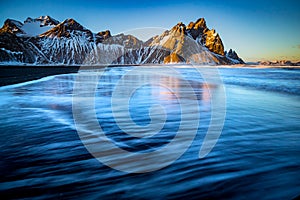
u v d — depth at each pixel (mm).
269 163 3361
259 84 22281
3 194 2578
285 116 7309
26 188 2709
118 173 3076
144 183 2779
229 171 3090
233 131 5363
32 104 9758
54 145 4332
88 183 2809
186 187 2656
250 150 3980
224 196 2445
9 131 5402
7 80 25859
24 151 4004
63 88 17484
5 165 3391
